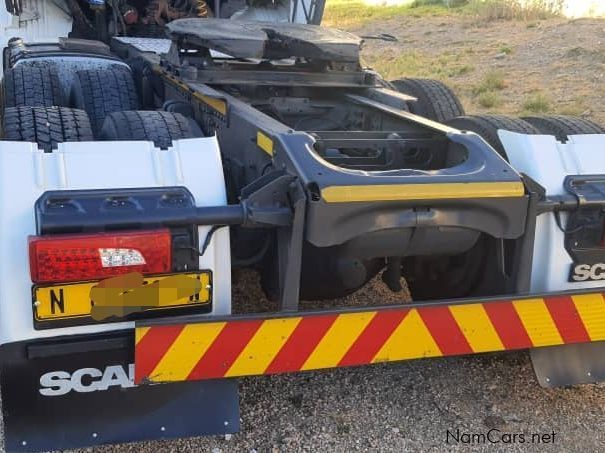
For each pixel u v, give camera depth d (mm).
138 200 2430
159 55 4961
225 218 2461
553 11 17562
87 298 2340
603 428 3090
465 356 3637
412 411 3178
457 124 3715
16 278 2330
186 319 2424
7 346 2352
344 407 3191
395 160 3287
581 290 2859
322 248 2891
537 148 3070
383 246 2729
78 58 4820
